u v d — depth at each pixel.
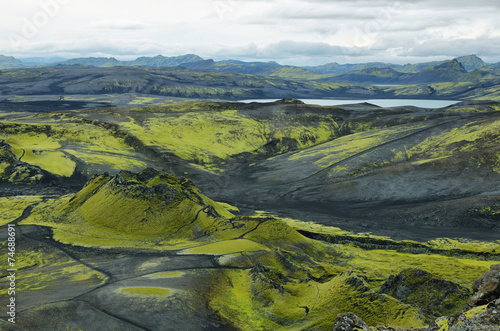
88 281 71.69
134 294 64.00
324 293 62.69
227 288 70.25
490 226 121.12
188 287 68.62
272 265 84.12
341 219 135.12
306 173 192.12
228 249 90.75
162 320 56.19
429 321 58.72
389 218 135.25
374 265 92.88
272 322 58.47
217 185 179.50
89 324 54.31
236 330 55.56
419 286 66.94
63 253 89.44
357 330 42.97
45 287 68.44
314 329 54.28
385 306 56.47
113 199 114.69
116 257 87.00
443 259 98.12
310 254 97.94
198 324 56.19
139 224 105.44
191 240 100.25
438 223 127.00
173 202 113.44
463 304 61.38
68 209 119.00
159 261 83.81
